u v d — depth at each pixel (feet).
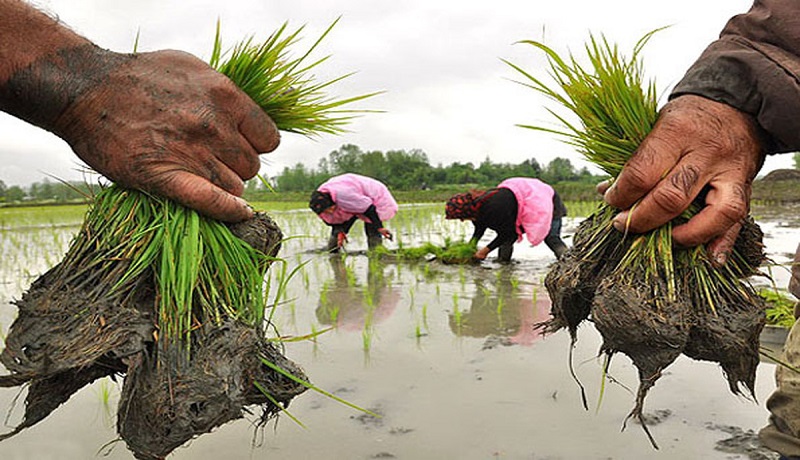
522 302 20.88
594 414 10.91
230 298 6.10
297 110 7.25
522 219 29.89
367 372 13.38
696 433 10.05
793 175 79.46
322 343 15.78
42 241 40.22
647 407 11.17
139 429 5.48
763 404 11.19
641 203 6.64
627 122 7.11
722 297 6.82
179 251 5.96
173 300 5.79
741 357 6.74
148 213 6.16
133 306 5.73
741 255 7.28
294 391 6.29
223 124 6.09
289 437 10.12
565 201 90.58
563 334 16.35
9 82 5.68
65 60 5.81
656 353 6.55
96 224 6.17
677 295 6.63
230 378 5.57
